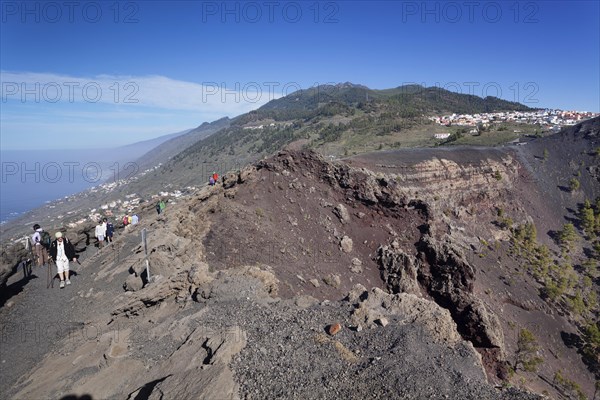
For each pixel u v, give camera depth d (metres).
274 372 12.20
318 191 43.66
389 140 141.75
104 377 11.94
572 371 46.25
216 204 34.75
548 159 90.19
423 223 44.38
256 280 19.44
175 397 10.07
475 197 68.94
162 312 17.03
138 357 13.09
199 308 16.81
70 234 28.09
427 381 12.79
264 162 44.09
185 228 28.45
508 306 51.16
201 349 12.91
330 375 12.69
